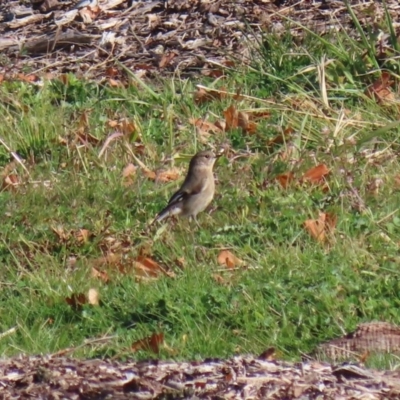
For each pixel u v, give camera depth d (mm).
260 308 10781
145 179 14305
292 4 19234
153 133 15672
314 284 11180
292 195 13352
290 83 16266
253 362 8367
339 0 19094
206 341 10258
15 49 19328
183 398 7766
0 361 8578
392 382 8070
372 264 11531
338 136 14867
